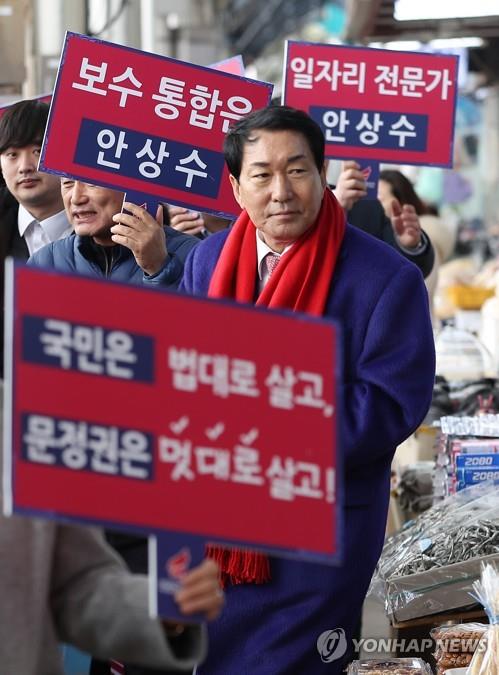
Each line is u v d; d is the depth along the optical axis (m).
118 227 4.39
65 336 2.28
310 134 3.77
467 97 19.61
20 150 4.92
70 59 4.56
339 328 2.40
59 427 2.28
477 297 10.13
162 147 4.60
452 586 4.20
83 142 4.56
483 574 3.99
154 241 4.39
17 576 2.36
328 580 3.86
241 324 2.37
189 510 2.33
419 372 3.85
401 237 5.59
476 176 19.72
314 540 2.38
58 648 2.48
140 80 4.60
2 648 2.34
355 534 3.88
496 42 12.53
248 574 3.84
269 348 2.38
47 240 5.06
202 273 4.11
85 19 9.82
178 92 4.61
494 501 4.48
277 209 3.76
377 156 5.42
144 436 2.32
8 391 2.26
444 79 5.40
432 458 5.93
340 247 3.90
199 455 2.34
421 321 3.88
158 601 2.31
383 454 3.88
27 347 2.27
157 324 2.33
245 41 29.97
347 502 3.88
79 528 2.49
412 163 5.41
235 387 2.36
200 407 2.34
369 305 3.85
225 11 28.55
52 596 2.49
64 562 2.48
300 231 3.81
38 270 2.28
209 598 2.33
